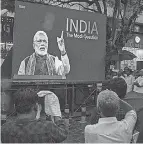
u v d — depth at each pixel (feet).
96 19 33.30
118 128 8.00
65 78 30.96
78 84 33.45
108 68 38.52
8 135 7.35
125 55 40.34
